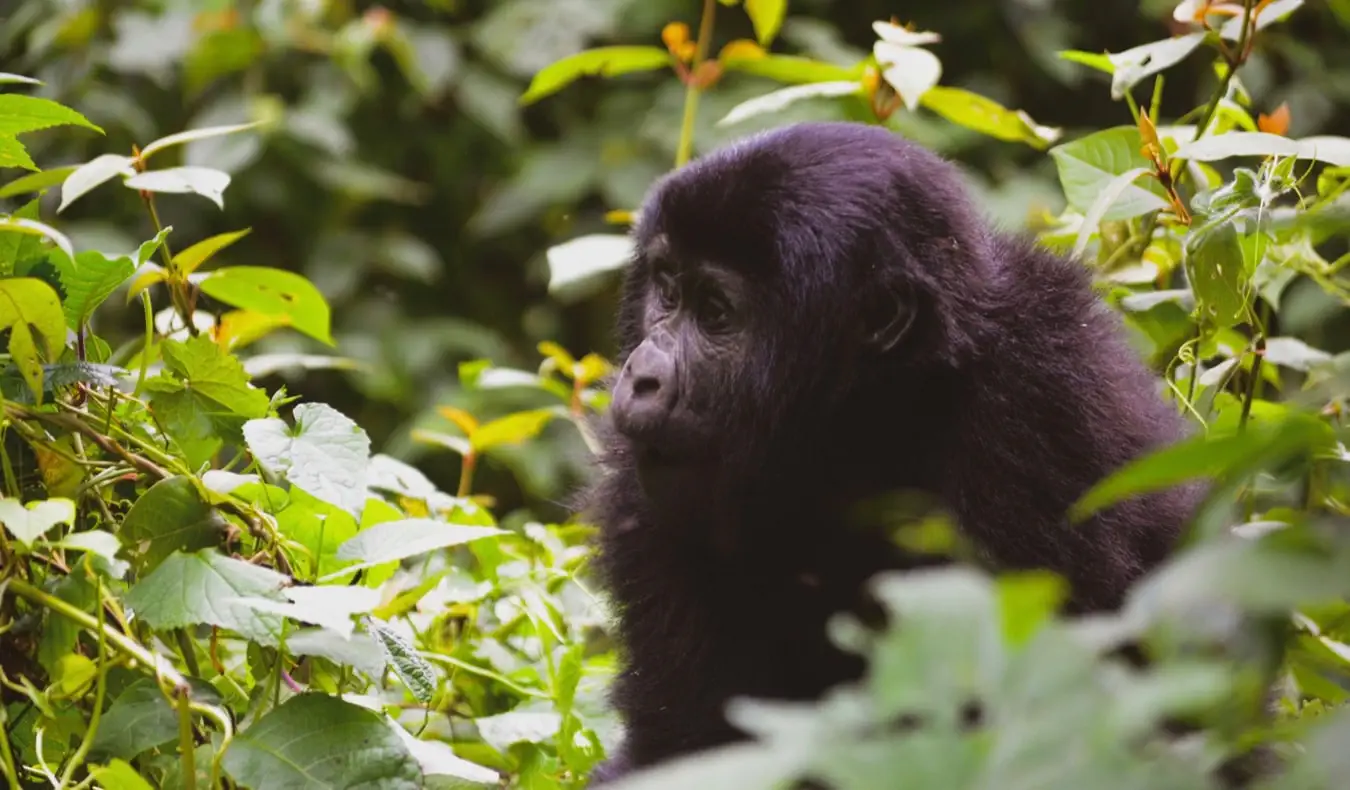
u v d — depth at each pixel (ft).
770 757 7.42
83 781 15.39
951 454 20.02
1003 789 7.31
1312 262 25.62
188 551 16.62
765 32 31.89
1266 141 21.04
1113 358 20.63
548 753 22.68
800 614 21.17
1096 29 54.65
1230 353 25.96
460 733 23.34
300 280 22.59
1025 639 7.70
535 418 28.37
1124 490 8.91
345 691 17.84
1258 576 7.76
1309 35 51.49
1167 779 7.32
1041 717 7.47
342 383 50.19
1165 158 23.99
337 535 17.75
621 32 53.93
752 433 20.59
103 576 16.19
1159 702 7.34
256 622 15.03
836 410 20.45
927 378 20.25
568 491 47.47
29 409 17.13
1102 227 26.55
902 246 20.30
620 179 51.08
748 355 20.56
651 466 20.99
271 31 51.42
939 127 50.29
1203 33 24.76
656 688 21.61
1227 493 9.40
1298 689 20.74
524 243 55.11
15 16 53.47
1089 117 54.44
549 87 32.17
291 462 16.47
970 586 7.89
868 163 20.75
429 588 20.93
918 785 7.37
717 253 20.72
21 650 16.63
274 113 50.39
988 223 22.76
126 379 19.25
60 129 50.31
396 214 55.01
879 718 7.65
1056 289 20.86
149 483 18.06
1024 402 19.70
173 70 52.13
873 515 20.40
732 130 49.96
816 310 20.21
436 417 46.06
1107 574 18.72
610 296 53.93
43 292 16.78
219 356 18.08
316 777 14.82
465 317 54.90
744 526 20.97
